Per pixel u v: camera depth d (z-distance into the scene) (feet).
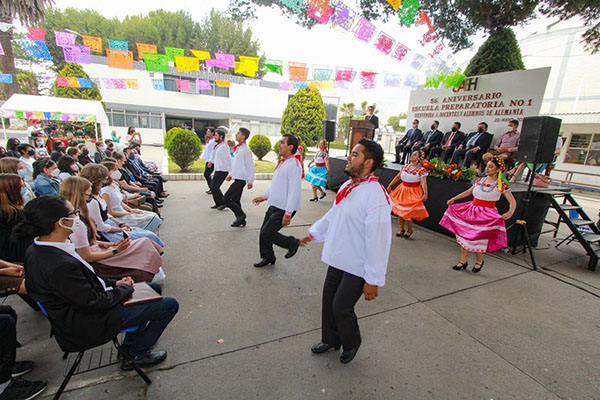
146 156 49.14
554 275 13.24
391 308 9.87
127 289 6.16
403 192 16.93
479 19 24.45
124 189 17.26
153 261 9.08
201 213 19.29
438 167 18.58
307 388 6.50
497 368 7.43
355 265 6.46
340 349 7.84
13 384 5.89
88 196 8.95
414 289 11.28
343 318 6.70
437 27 25.04
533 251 16.38
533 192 15.61
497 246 12.66
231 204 16.72
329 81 20.01
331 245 6.77
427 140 29.76
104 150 29.48
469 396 6.52
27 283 5.20
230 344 7.72
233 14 27.81
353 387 6.59
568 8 23.13
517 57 27.30
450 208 13.80
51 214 5.07
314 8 14.84
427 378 6.97
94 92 50.01
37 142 31.42
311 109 53.78
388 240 6.15
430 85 25.35
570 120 45.75
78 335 5.42
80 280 5.22
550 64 47.29
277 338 8.04
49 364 6.81
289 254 11.76
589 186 44.42
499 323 9.36
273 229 11.61
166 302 6.65
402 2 14.79
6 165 10.35
